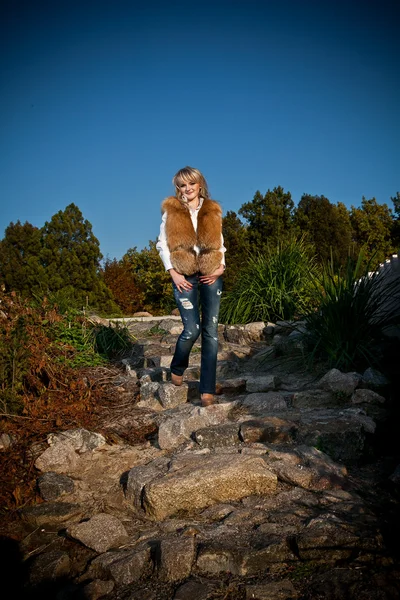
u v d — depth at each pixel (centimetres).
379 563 198
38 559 220
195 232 350
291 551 212
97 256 1533
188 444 323
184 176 349
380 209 3095
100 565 213
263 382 421
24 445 321
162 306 1825
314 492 262
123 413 394
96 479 294
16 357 364
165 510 254
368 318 458
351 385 376
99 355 544
